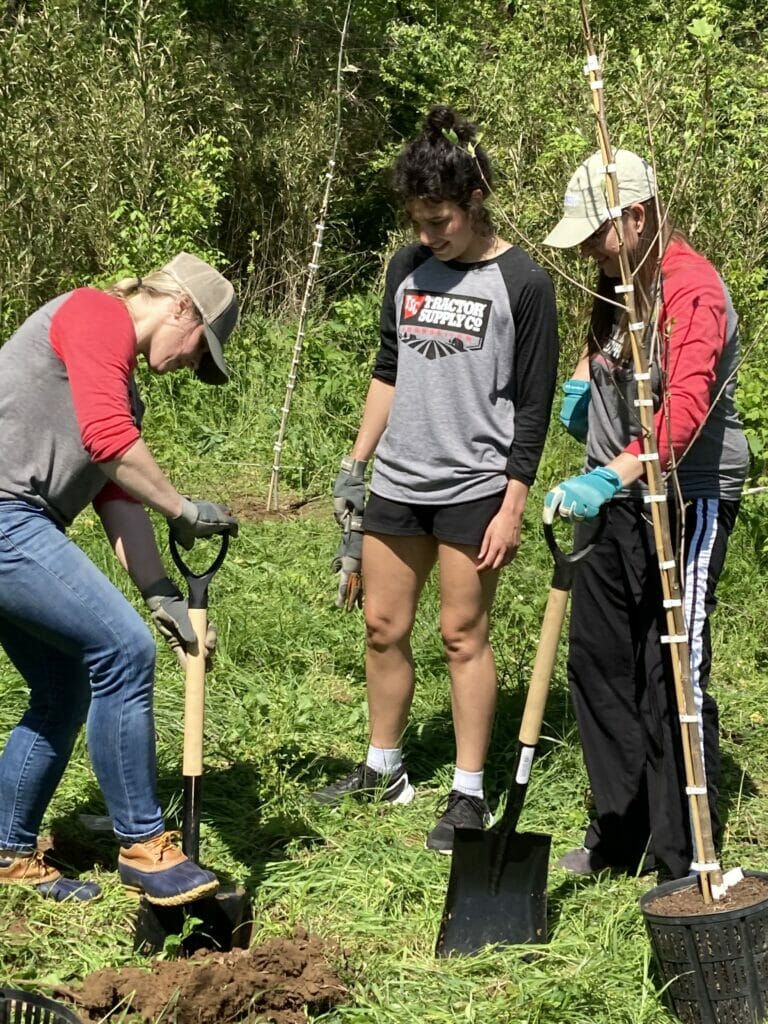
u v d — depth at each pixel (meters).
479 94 11.48
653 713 3.66
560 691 5.05
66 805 4.12
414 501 4.05
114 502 3.45
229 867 3.82
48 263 10.09
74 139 10.42
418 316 3.99
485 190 3.80
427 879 3.79
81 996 3.06
